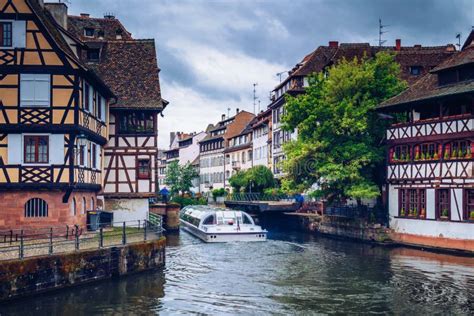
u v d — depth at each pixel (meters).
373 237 29.81
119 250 18.72
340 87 31.61
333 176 30.09
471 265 22.12
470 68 26.31
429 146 27.69
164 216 37.75
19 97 21.36
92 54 30.83
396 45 44.12
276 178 49.91
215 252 26.22
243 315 14.82
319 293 17.27
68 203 21.53
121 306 15.44
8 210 21.16
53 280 16.36
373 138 32.12
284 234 35.88
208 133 81.81
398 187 29.36
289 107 32.88
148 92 29.66
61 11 25.95
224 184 71.88
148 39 31.83
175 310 15.20
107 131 28.30
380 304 15.90
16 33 21.42
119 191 29.08
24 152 21.38
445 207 26.50
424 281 18.95
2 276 14.91
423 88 28.95
